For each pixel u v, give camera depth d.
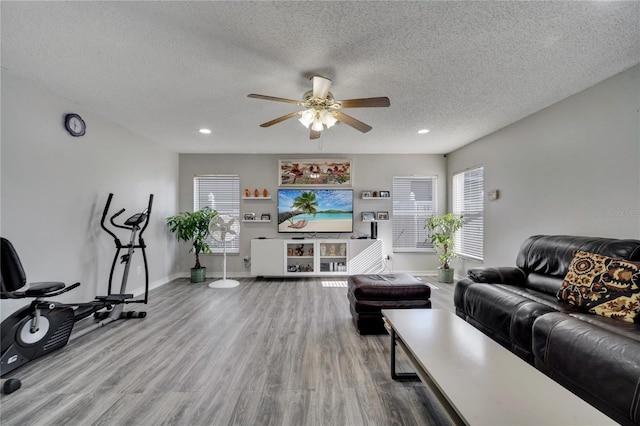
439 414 1.57
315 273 5.00
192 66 2.20
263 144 4.60
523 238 3.37
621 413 1.21
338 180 5.33
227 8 1.57
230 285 4.47
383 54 2.03
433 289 4.30
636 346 1.24
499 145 3.79
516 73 2.30
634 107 2.18
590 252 2.12
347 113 3.21
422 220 5.38
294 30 1.77
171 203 4.96
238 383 1.86
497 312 2.20
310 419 1.53
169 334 2.65
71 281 2.87
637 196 2.16
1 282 1.93
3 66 2.19
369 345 2.43
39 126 2.54
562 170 2.82
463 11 1.60
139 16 1.64
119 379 1.91
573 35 1.81
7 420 1.51
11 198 2.32
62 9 1.57
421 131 3.88
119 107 3.01
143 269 4.11
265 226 5.30
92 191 3.14
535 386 1.18
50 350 2.23
